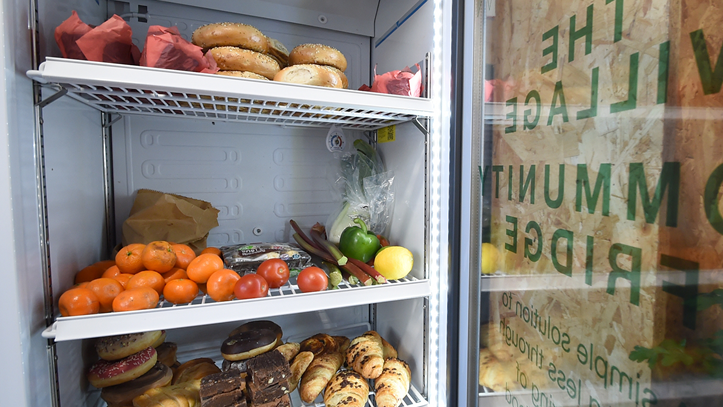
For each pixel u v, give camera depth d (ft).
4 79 1.93
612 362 1.95
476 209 3.02
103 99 2.84
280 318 4.31
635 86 1.80
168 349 3.40
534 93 2.47
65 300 2.25
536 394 2.51
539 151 2.44
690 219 1.59
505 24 2.75
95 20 3.28
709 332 1.53
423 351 3.49
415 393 3.53
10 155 1.97
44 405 2.24
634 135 1.81
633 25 1.80
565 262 2.24
